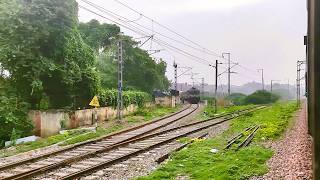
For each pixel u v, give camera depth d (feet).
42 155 64.28
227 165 51.90
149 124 131.54
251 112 178.91
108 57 247.09
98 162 60.29
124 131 106.42
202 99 374.02
